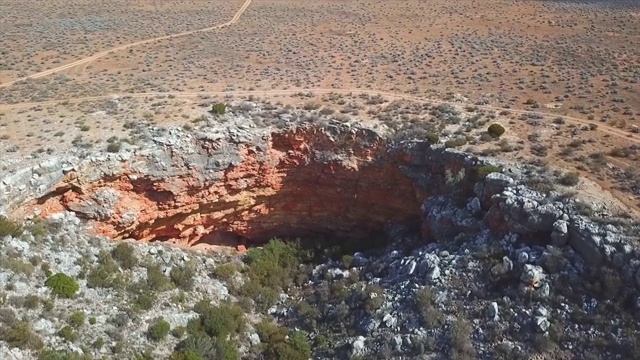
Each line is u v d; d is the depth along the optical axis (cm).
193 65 7188
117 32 8725
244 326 4119
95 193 4544
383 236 5356
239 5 10788
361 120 5275
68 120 5216
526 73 6662
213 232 5412
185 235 5200
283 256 5250
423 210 4791
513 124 5169
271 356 3853
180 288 4278
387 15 9819
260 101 5772
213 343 3806
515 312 3603
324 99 5844
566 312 3509
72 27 8906
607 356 3266
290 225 5647
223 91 6153
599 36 8100
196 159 4919
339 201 5459
